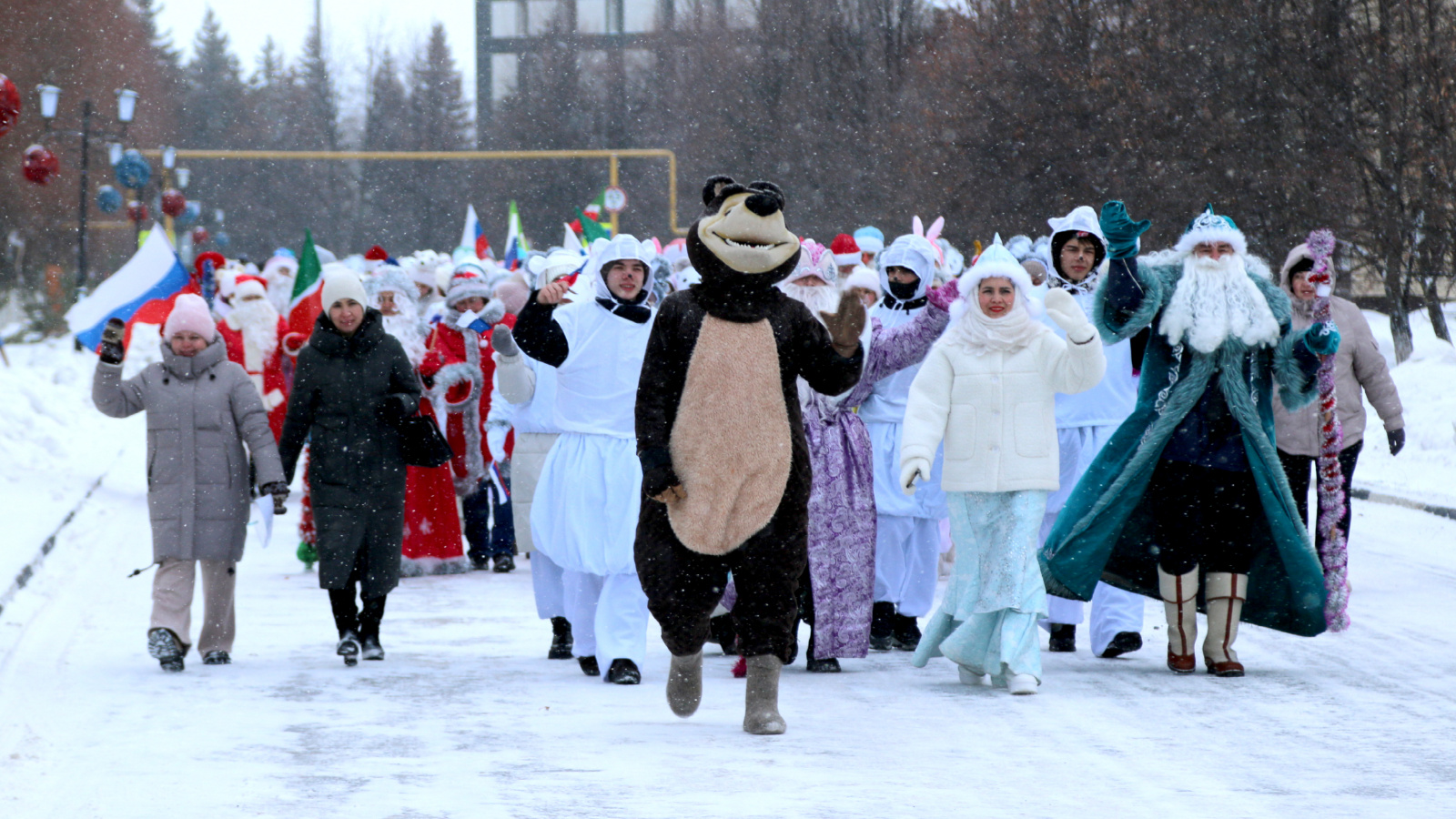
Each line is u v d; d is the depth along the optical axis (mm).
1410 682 11305
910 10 82188
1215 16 44156
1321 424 11922
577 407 11805
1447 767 8586
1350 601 15336
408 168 128875
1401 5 39812
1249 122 43625
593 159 108812
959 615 11242
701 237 9266
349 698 10898
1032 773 8477
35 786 8266
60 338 54344
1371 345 14852
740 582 9438
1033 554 11008
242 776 8477
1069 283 13664
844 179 78500
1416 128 39781
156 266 18875
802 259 12555
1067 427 13320
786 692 11133
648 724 9914
